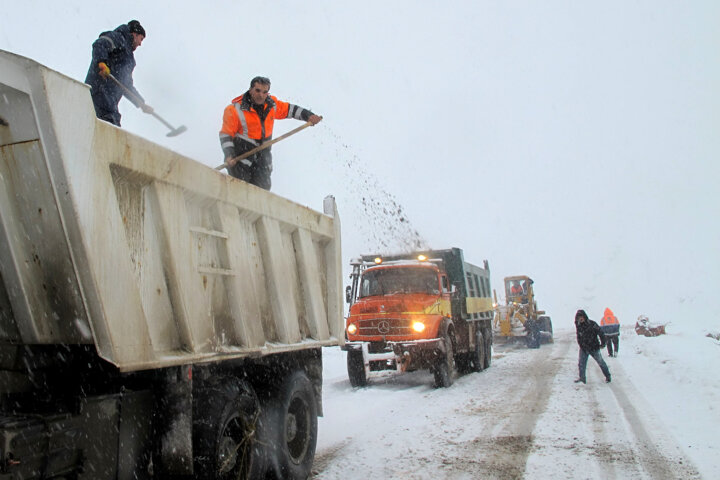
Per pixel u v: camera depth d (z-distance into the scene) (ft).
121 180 9.43
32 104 7.84
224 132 17.38
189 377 11.06
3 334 9.45
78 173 8.18
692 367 35.78
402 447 19.90
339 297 19.15
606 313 51.80
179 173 10.85
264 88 17.42
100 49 14.16
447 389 34.27
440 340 34.37
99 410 9.21
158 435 10.64
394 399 30.58
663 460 17.31
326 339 18.12
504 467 17.13
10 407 8.86
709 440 19.35
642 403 26.91
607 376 34.63
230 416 12.43
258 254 14.32
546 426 22.66
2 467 7.35
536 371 43.21
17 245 8.68
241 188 13.29
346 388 35.40
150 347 9.52
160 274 10.30
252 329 13.41
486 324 50.70
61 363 9.78
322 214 18.29
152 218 10.19
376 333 35.37
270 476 14.75
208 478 11.46
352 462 18.10
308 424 16.62
